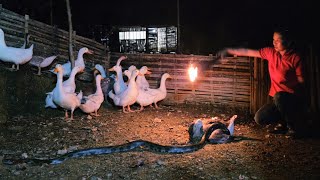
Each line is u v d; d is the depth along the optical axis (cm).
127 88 341
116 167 205
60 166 204
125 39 727
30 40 339
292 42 282
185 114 359
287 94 282
